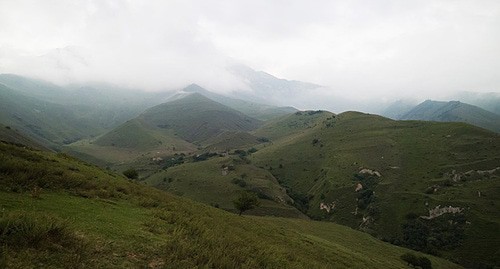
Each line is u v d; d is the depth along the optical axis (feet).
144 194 106.42
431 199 552.41
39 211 46.78
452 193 562.25
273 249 90.12
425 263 298.15
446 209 521.24
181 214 78.95
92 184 83.35
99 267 34.86
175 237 52.37
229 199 575.79
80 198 66.23
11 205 46.34
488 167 613.52
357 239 348.79
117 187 96.12
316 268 86.89
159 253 44.86
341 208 624.59
